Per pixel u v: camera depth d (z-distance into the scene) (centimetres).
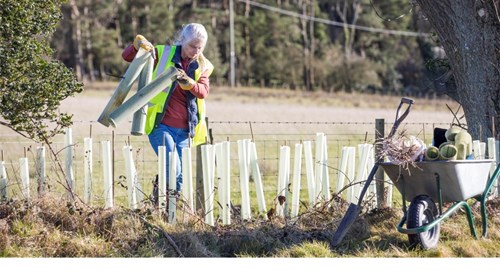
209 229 1747
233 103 9925
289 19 16212
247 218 1838
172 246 1644
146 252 1609
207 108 8219
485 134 2144
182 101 1861
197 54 1830
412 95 13775
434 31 2439
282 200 1852
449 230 1797
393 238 1758
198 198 1916
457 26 2155
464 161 1638
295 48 15750
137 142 3650
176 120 1859
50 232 1653
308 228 1780
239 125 5294
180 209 1795
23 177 1795
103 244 1630
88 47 15125
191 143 1897
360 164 1941
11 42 1736
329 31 17412
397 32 15388
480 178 1723
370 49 16462
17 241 1617
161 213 1769
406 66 14862
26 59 1747
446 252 1662
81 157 2895
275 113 7706
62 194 1805
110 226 1691
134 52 1844
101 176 2425
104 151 1789
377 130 2030
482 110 2145
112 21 16000
